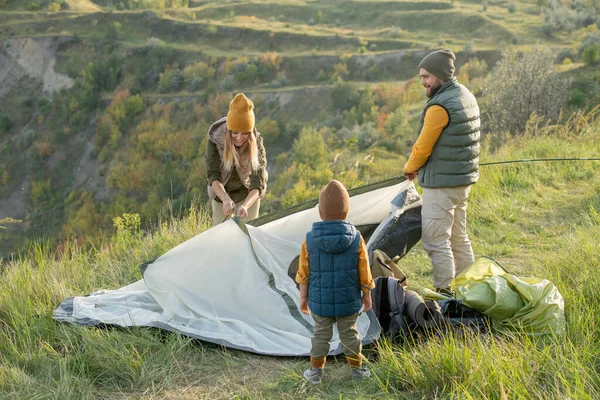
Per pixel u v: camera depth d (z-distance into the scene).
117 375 3.47
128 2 157.38
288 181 67.50
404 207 4.77
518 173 8.13
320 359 3.35
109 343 3.71
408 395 3.17
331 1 159.50
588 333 3.42
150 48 128.50
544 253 5.24
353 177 9.48
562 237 5.84
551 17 115.75
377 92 98.12
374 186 5.02
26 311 4.21
